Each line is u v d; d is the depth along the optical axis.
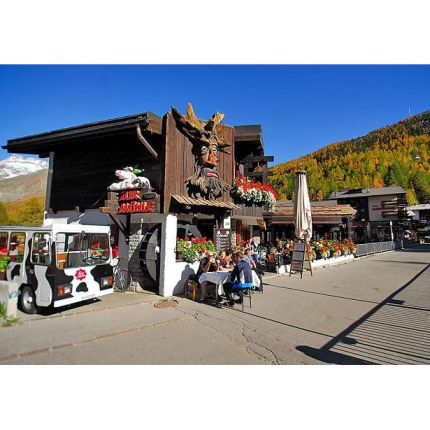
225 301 8.51
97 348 5.17
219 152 12.26
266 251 16.78
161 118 10.41
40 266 7.18
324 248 18.30
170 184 9.95
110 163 11.73
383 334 5.79
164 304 8.24
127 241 10.75
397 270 15.88
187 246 10.00
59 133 11.59
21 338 5.54
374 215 55.47
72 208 12.52
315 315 7.14
